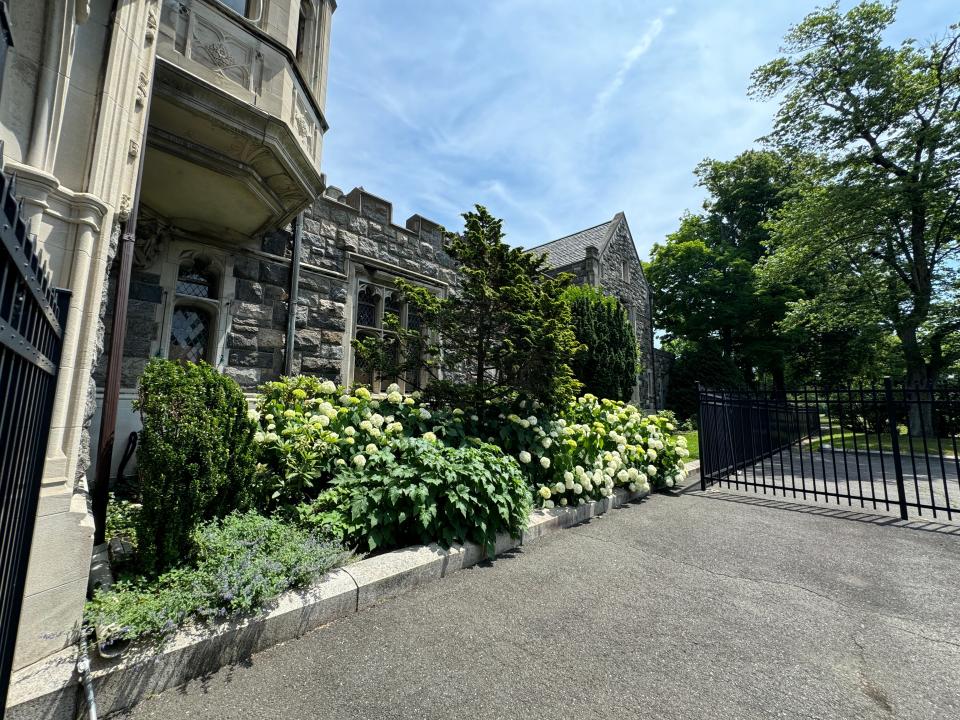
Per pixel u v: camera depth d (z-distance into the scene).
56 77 2.37
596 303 12.74
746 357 25.22
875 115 15.21
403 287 5.75
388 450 3.79
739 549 3.97
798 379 25.70
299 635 2.40
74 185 2.48
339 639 2.38
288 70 5.09
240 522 2.85
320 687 2.00
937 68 14.71
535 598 2.91
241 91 4.64
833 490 6.84
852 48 15.62
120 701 1.85
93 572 2.53
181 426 2.70
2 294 0.88
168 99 4.14
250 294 6.31
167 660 1.98
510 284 5.39
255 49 4.80
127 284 3.33
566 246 19.17
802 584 3.23
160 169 4.79
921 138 14.27
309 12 6.19
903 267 16.42
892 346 17.78
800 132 17.11
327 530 3.13
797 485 7.27
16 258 0.93
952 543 4.20
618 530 4.47
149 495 2.56
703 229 29.33
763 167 26.86
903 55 15.23
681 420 19.78
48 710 1.72
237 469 3.18
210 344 5.97
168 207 5.35
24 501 1.39
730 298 25.09
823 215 15.60
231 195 5.30
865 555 3.85
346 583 2.70
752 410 9.41
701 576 3.35
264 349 6.41
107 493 3.07
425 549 3.28
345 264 7.64
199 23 4.38
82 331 2.41
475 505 3.64
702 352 21.48
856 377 23.16
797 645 2.43
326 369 7.18
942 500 6.25
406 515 3.37
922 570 3.53
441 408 5.44
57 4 2.37
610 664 2.21
